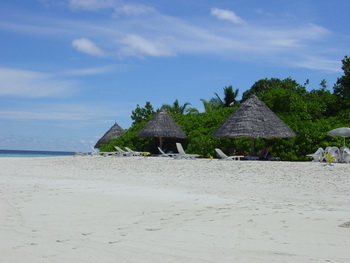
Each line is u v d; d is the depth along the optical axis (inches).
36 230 242.5
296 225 256.4
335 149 674.2
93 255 193.2
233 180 530.3
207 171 607.8
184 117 1163.9
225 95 1720.0
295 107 984.3
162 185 488.7
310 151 849.5
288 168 573.0
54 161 872.9
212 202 347.3
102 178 587.5
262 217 281.3
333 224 259.3
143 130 1037.8
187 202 345.7
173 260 185.6
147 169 674.2
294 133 820.0
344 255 192.4
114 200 351.9
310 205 336.5
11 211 298.0
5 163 891.4
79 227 251.1
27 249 202.8
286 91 1007.6
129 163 750.5
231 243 214.1
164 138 1103.6
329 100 1059.3
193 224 259.9
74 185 467.2
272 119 810.8
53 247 206.5
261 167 596.1
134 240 220.5
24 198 357.1
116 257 190.1
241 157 799.7
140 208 315.3
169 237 226.8
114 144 1170.0
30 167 792.9
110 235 231.6
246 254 194.4
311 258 187.6
